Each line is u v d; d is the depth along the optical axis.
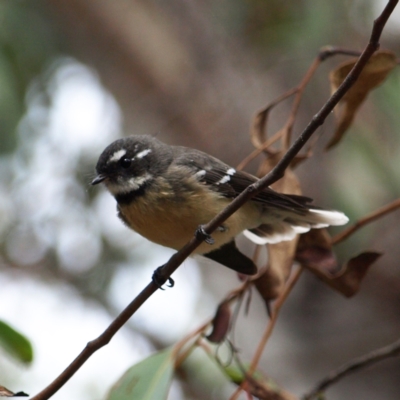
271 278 7.98
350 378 11.70
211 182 8.27
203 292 14.10
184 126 14.38
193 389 12.23
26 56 14.05
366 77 8.20
